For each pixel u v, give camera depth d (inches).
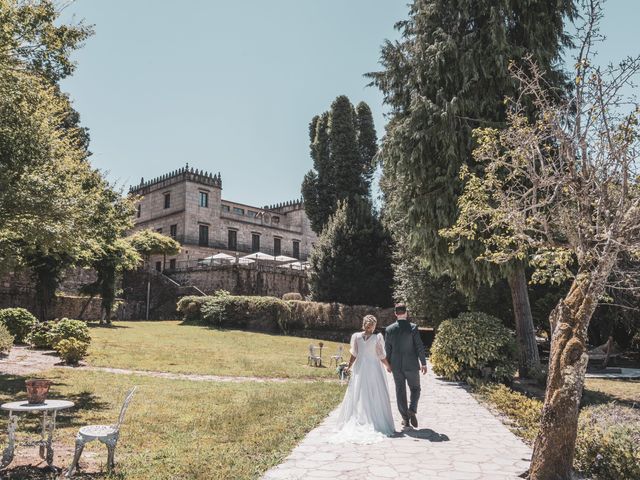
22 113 402.9
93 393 416.8
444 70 553.6
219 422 312.0
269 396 420.5
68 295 1445.6
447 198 540.4
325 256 1434.5
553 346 214.1
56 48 391.5
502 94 536.7
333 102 1708.9
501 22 523.2
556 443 198.2
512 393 403.2
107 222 526.9
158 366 618.8
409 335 312.0
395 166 596.7
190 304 1368.1
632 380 600.4
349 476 203.2
